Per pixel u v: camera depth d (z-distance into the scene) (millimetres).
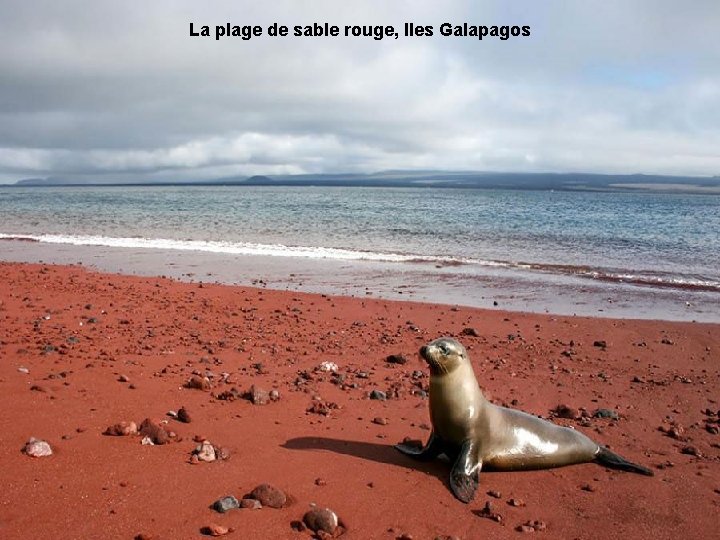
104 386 8430
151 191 165875
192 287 17969
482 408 6867
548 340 13391
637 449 7891
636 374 11266
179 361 10273
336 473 6461
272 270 22719
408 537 5297
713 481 6938
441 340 6762
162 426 7188
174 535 4941
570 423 8773
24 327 12227
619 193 148500
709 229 41469
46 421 6980
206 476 6031
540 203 83688
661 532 5773
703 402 9812
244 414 7961
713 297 18781
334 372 10367
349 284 20047
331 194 132125
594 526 5844
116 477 5816
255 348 11711
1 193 138625
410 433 7891
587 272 22844
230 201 87188
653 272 23266
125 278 19234
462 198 105125
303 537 5098
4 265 21516
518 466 7031
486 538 5492
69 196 110562
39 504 5227
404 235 36438
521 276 21891
